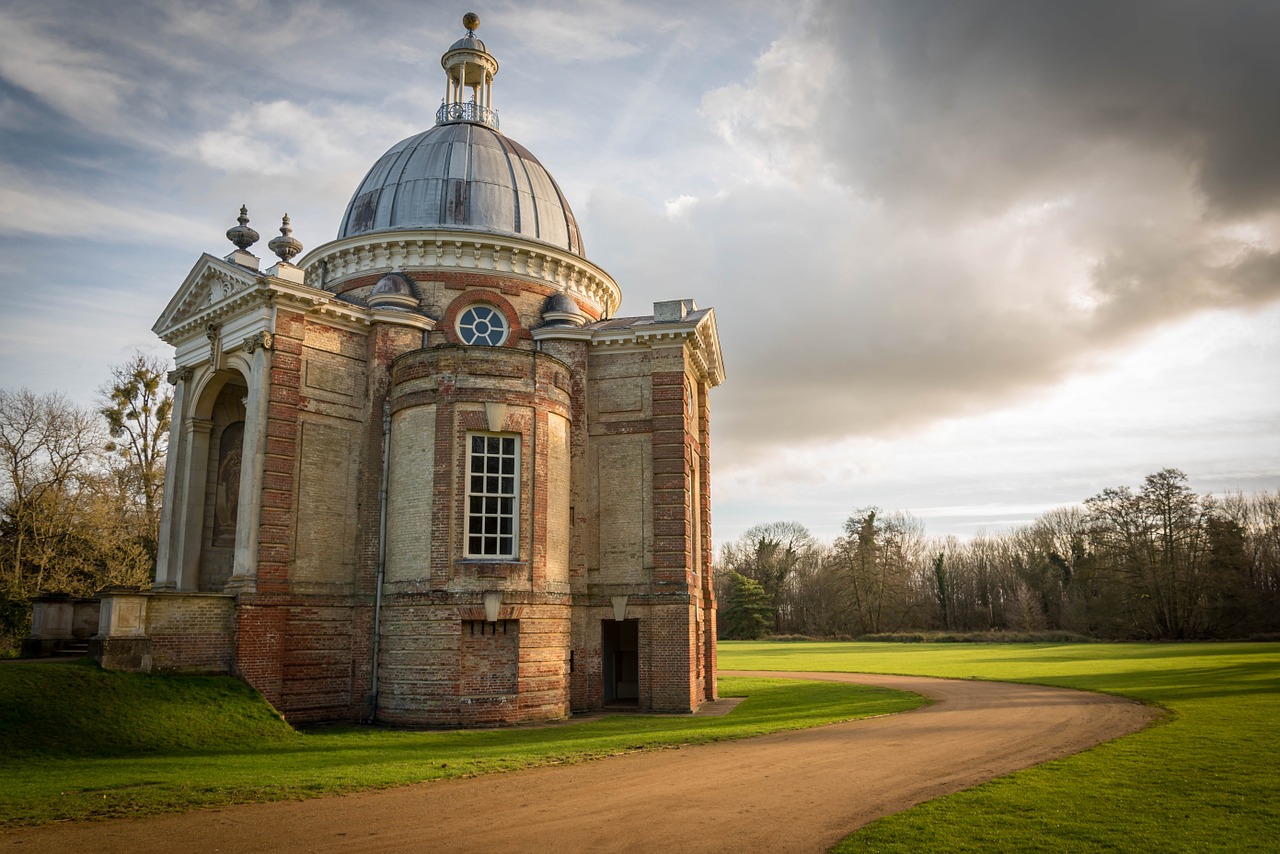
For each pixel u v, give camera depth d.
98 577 45.47
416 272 35.38
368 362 32.41
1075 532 114.94
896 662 64.25
